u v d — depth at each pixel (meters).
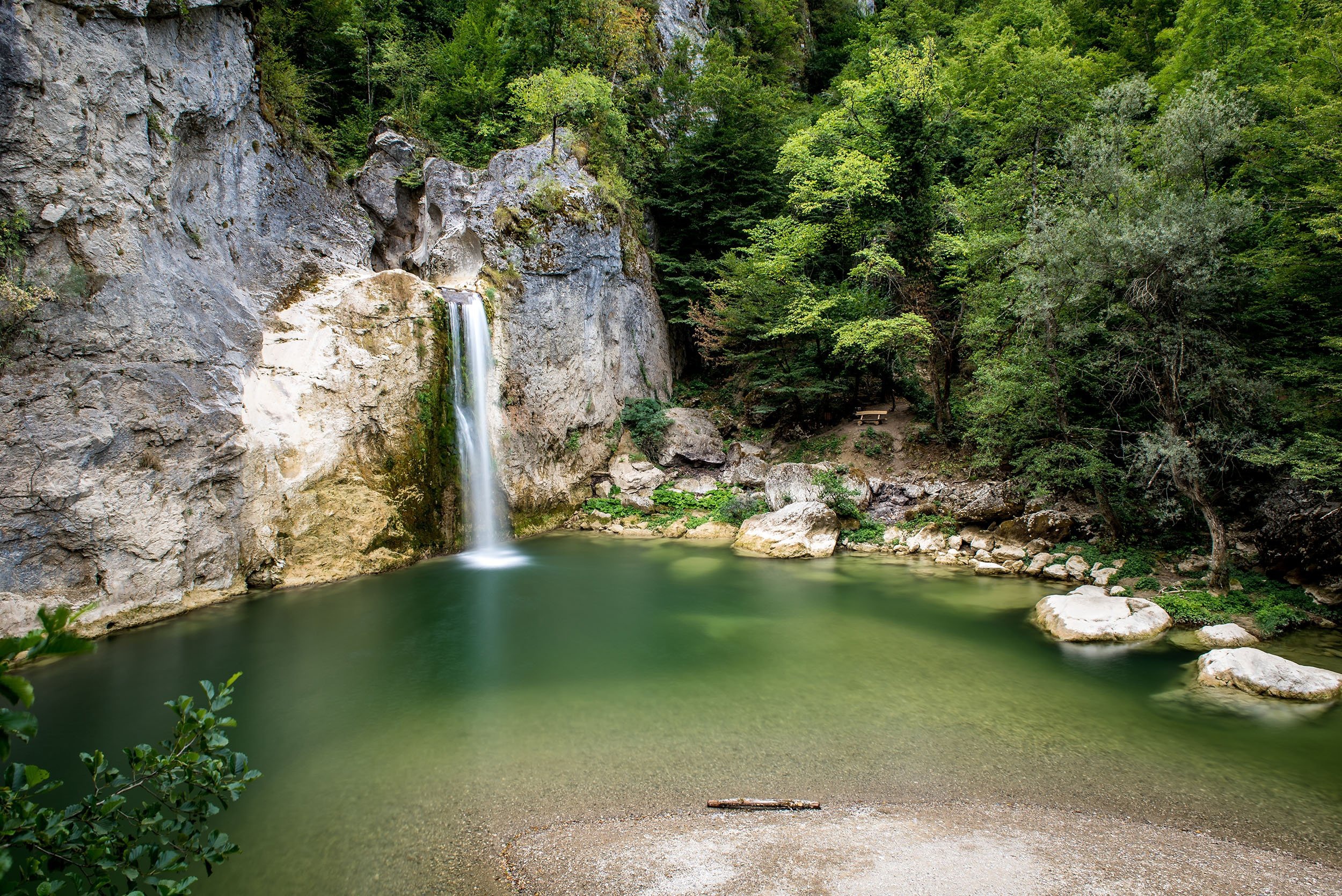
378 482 18.22
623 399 28.09
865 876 6.39
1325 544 14.51
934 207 24.44
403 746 9.05
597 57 31.16
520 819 7.44
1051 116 23.02
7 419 11.59
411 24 31.64
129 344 13.30
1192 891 6.25
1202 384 15.35
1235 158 18.70
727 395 31.17
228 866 6.61
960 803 7.77
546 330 23.84
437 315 20.05
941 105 26.12
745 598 16.08
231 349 15.86
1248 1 25.05
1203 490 15.11
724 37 44.31
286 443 16.44
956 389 25.91
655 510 24.83
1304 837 7.15
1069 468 19.75
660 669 11.73
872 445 25.86
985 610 15.16
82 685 10.82
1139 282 14.74
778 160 29.00
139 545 13.37
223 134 16.38
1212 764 8.63
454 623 14.11
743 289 27.11
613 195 27.38
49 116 12.00
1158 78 26.17
